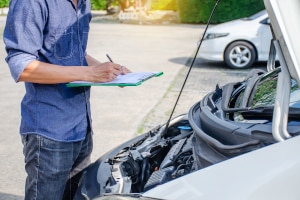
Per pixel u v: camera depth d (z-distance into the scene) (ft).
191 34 59.36
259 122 6.32
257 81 8.05
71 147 8.19
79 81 7.45
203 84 29.91
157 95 26.86
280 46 5.07
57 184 8.23
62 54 7.82
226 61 35.53
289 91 5.34
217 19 71.72
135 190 7.59
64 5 7.70
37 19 7.38
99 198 6.27
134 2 79.46
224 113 6.89
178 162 7.53
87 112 8.43
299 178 4.91
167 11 80.02
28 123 8.05
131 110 23.68
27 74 7.39
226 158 5.97
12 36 7.45
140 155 8.27
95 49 46.11
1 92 27.58
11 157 17.20
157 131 9.74
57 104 7.97
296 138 5.39
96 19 82.43
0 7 90.68
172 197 5.43
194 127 7.00
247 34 34.76
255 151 5.44
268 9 4.88
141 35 58.70
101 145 18.51
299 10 4.90
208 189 5.24
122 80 7.36
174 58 40.55
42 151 8.02
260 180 5.05
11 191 14.49
